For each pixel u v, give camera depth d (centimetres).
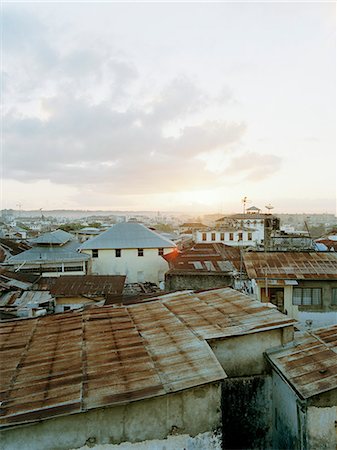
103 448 696
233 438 977
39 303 1877
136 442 716
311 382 811
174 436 740
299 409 812
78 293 2027
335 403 793
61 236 4203
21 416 626
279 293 1622
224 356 967
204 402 757
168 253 3900
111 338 938
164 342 906
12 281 2266
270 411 995
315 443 784
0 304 1858
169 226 11775
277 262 1741
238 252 2911
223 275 1956
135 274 4022
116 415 701
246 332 948
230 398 973
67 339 938
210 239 5884
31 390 702
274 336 1003
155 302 1234
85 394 683
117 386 711
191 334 945
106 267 3994
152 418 726
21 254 3525
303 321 1585
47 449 667
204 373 763
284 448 903
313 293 1619
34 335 973
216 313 1098
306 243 2547
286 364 906
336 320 1598
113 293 2019
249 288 1830
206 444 761
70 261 3434
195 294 1309
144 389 700
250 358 984
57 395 682
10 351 873
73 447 680
